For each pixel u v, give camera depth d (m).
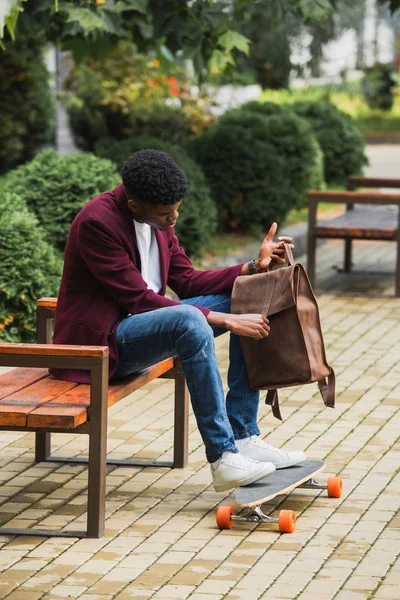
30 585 4.39
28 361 4.82
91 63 18.23
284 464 5.50
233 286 5.39
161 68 12.06
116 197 5.27
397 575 4.49
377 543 4.86
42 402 4.90
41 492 5.60
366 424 6.82
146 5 9.83
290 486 5.24
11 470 5.96
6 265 8.37
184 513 5.28
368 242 14.97
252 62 25.05
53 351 4.80
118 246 5.17
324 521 5.14
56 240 9.84
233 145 13.55
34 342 8.58
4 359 4.84
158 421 6.95
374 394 7.55
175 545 4.84
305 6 9.94
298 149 14.63
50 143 20.84
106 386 4.88
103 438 4.88
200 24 10.53
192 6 10.51
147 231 5.46
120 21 9.56
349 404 7.29
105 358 4.84
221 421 5.11
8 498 5.50
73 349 4.80
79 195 9.89
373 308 10.54
